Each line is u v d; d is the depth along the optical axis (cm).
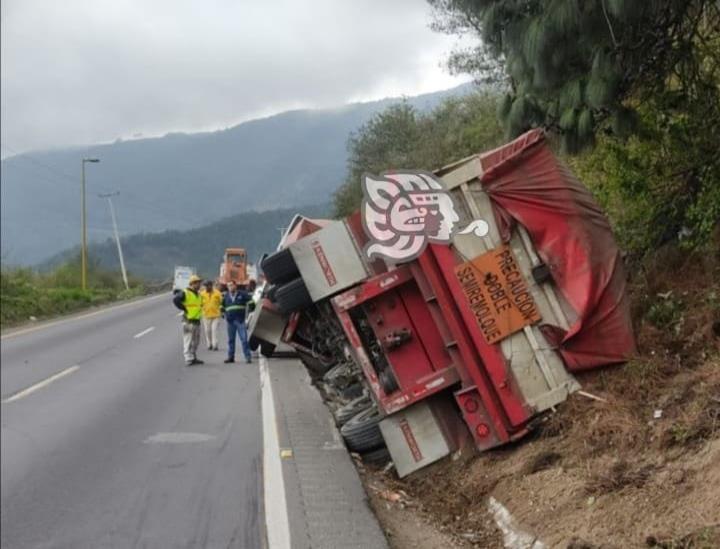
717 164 741
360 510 616
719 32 719
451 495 649
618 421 574
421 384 696
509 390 658
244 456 830
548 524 515
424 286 682
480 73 2078
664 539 425
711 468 459
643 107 761
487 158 672
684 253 767
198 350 2045
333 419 980
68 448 875
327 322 855
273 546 555
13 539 594
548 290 658
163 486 727
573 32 655
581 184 677
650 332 689
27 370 1623
